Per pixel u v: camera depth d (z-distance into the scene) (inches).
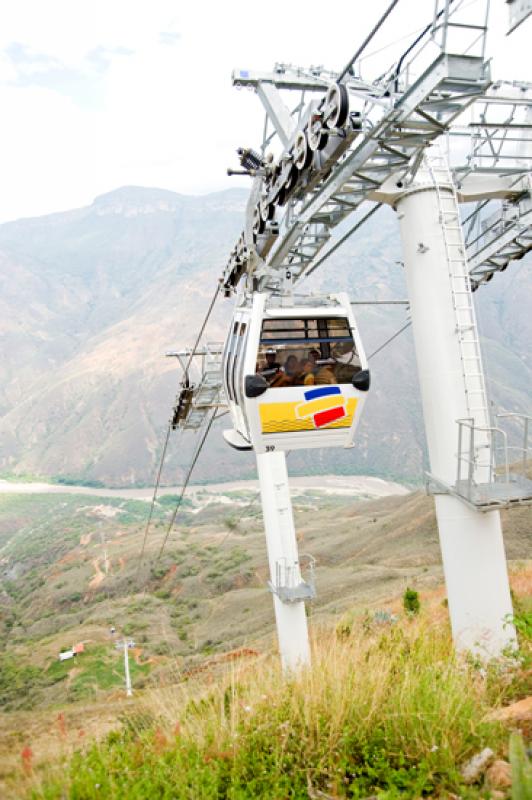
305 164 563.8
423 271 550.0
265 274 710.5
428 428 550.3
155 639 3617.1
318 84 696.4
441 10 429.1
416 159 546.0
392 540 4463.6
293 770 198.2
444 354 538.6
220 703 240.2
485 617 512.7
